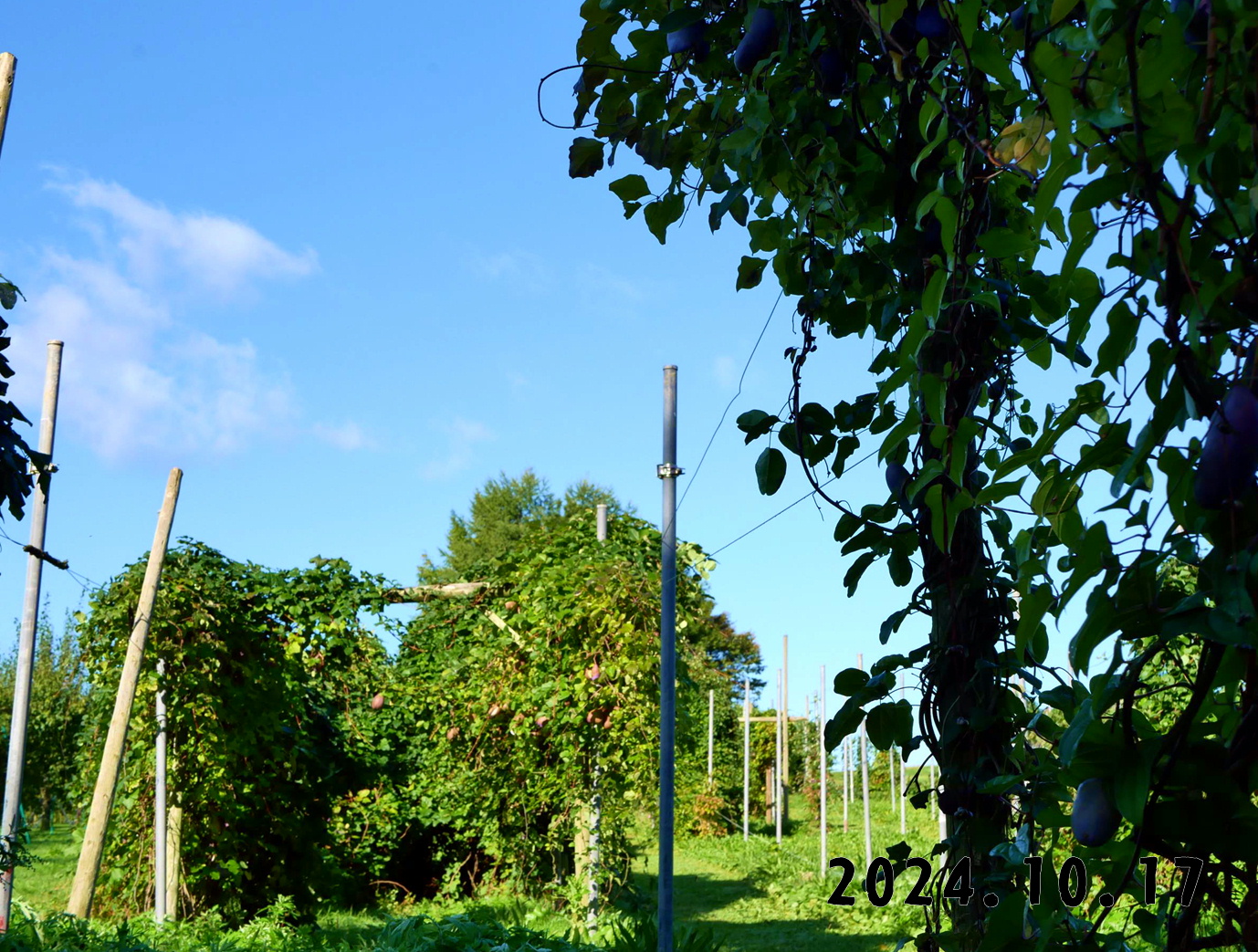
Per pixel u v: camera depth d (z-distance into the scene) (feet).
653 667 29.68
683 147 6.33
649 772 29.48
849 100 5.66
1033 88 3.72
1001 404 6.09
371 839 37.17
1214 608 2.98
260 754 32.40
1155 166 3.14
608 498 115.44
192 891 30.99
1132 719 3.43
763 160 5.76
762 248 6.09
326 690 36.11
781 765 61.05
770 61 5.47
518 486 116.88
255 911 32.07
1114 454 3.51
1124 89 3.26
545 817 35.81
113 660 30.81
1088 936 3.75
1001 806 5.37
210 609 30.89
